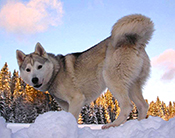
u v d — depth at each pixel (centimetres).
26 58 450
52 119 200
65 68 427
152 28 387
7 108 2248
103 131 252
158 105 4431
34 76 420
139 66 377
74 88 412
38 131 191
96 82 420
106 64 392
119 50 381
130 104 359
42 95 2141
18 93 2422
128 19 379
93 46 442
